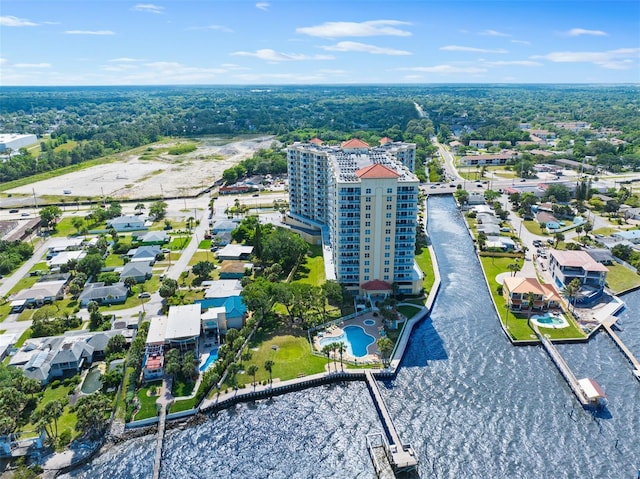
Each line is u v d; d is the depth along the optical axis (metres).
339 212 169.00
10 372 129.75
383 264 176.50
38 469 107.69
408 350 151.75
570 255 195.62
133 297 185.75
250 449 114.94
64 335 155.50
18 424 118.94
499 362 145.25
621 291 187.00
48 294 182.50
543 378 137.75
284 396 132.62
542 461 109.62
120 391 131.38
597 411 124.44
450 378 138.25
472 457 111.25
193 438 118.12
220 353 143.12
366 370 139.50
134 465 110.12
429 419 122.88
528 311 171.50
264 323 164.88
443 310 175.75
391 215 168.62
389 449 110.62
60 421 120.31
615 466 107.81
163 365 137.38
